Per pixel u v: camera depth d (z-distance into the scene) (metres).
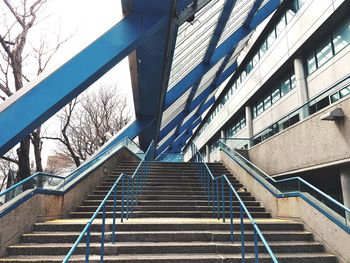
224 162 13.53
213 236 5.79
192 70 19.25
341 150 8.34
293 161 11.04
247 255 5.24
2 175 25.92
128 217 7.41
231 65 24.94
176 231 6.06
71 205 7.87
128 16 8.72
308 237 6.05
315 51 13.97
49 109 7.66
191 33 13.33
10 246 5.18
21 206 5.63
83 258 4.88
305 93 14.45
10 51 10.68
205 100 29.83
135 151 17.81
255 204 8.74
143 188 9.88
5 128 7.34
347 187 8.76
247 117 22.22
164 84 14.18
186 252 5.34
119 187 9.77
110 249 5.23
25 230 5.73
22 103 7.55
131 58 11.37
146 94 14.97
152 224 6.14
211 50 17.86
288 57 15.46
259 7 17.33
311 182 12.89
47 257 5.01
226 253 5.38
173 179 11.09
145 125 19.05
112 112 26.89
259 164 14.31
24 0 12.42
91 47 8.27
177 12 9.34
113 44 8.42
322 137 9.27
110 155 11.93
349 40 11.45
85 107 25.14
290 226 6.46
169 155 31.92
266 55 18.50
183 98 23.08
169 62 12.51
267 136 13.74
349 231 5.06
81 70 8.05
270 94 19.00
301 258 5.23
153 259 4.86
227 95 28.55
